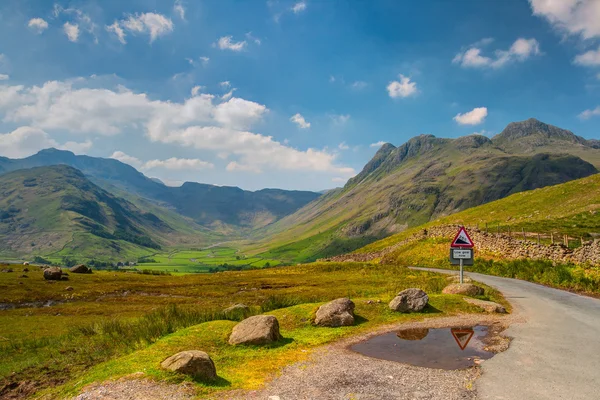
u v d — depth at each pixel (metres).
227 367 12.55
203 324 16.94
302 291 39.25
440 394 10.06
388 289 31.11
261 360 13.27
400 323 18.62
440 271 46.69
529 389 10.29
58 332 27.88
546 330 16.70
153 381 10.59
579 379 10.99
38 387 14.04
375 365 12.62
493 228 62.84
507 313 20.31
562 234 49.62
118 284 54.53
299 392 10.31
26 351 21.64
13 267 72.31
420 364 12.67
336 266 63.62
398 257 62.66
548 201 78.88
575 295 25.80
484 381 10.92
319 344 15.35
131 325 22.53
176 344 14.52
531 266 37.03
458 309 21.00
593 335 15.85
